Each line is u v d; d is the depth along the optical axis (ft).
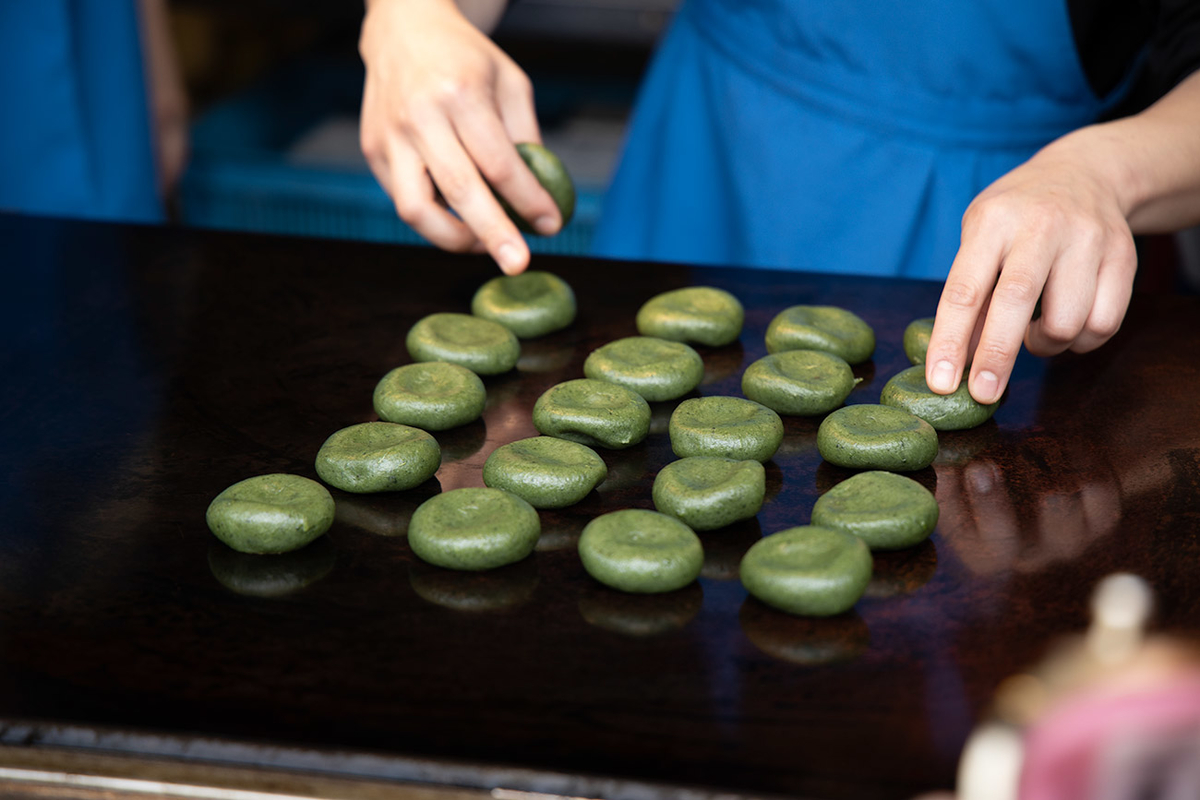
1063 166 3.01
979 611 2.45
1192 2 3.48
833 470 2.81
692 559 2.50
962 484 2.75
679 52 4.25
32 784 2.23
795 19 3.80
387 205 5.93
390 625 2.42
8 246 3.58
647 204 4.39
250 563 2.55
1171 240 5.16
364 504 2.71
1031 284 2.80
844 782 2.16
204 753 2.20
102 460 2.79
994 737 2.21
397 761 2.17
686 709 2.27
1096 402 2.99
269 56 6.51
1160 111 3.26
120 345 3.17
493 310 3.24
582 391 2.92
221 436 2.87
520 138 3.61
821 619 2.44
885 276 3.51
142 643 2.38
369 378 3.06
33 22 4.44
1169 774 1.99
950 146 3.81
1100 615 2.43
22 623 2.41
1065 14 3.63
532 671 2.34
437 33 3.44
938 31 3.68
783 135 3.95
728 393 3.04
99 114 4.82
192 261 3.53
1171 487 2.72
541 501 2.69
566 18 6.21
